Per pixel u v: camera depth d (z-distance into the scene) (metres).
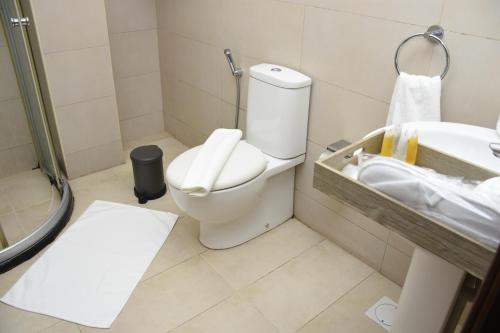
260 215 2.02
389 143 1.18
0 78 2.19
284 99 1.79
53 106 2.22
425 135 1.21
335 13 1.63
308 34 1.77
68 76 2.20
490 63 1.26
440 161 1.10
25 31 1.82
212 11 2.19
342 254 1.97
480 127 1.23
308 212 2.12
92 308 1.66
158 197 2.31
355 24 1.58
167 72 2.76
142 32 2.63
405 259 1.73
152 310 1.66
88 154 2.46
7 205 2.20
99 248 1.94
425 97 1.37
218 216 1.75
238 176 1.68
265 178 1.85
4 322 1.59
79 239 1.99
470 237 0.83
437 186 0.88
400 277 1.79
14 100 2.28
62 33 2.10
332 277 1.84
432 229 0.87
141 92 2.81
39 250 1.92
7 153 2.38
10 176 2.43
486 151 1.15
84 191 2.35
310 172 2.02
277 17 1.87
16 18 1.79
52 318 1.61
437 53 1.38
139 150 2.26
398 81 1.41
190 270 1.86
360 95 1.67
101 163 2.54
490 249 0.79
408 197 0.92
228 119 2.39
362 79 1.64
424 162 1.14
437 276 1.09
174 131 2.94
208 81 2.43
